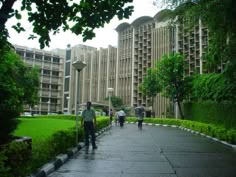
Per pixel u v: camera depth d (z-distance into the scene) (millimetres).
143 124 45000
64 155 11398
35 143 11164
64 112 96625
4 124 9727
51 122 32406
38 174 8055
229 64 18328
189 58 55312
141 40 74875
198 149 15289
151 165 10531
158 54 69188
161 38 68812
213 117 27984
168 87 40375
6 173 6246
